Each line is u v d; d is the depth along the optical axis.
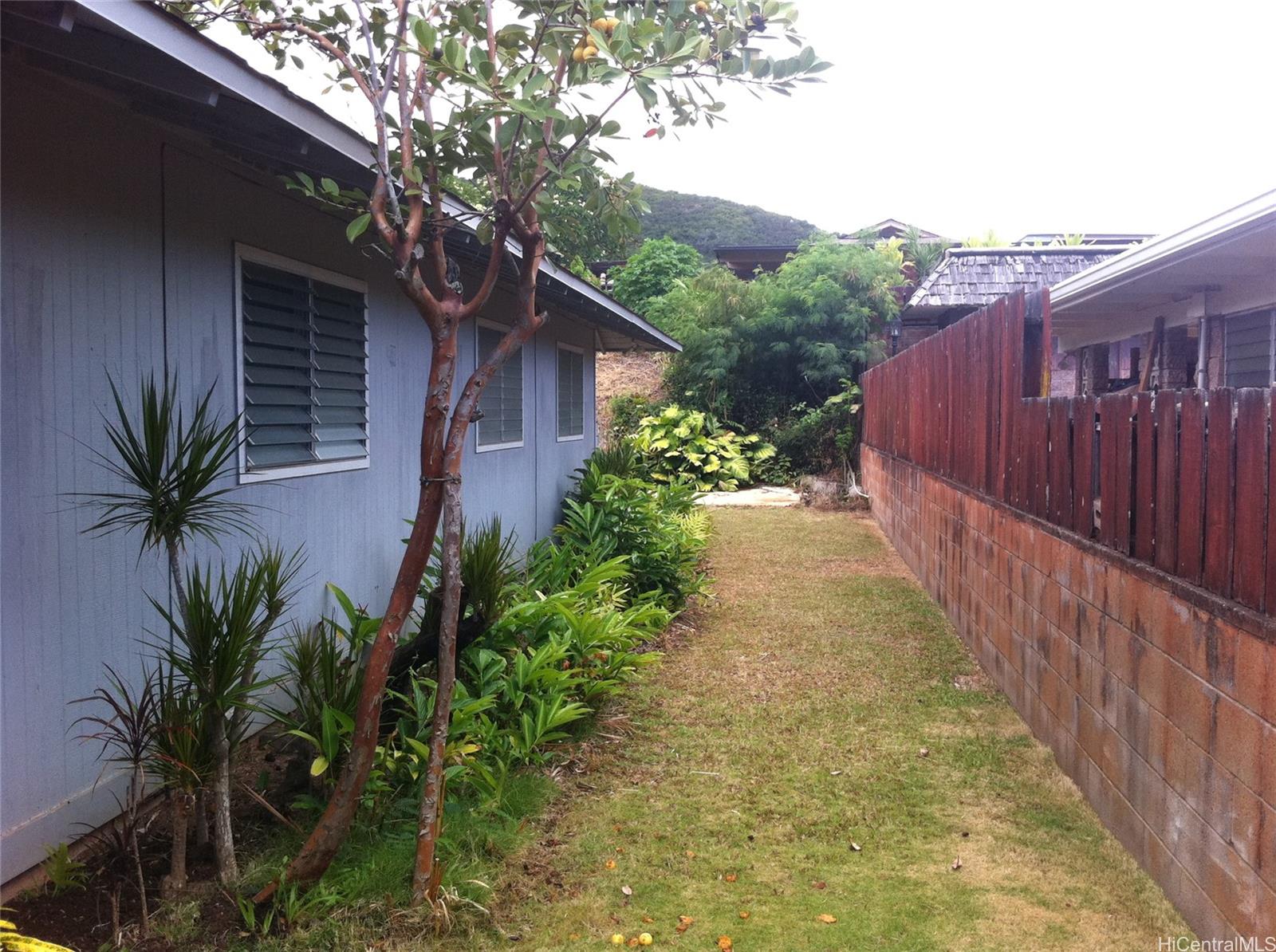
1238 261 6.53
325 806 3.09
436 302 2.68
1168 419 2.79
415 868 2.68
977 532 5.52
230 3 3.38
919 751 4.03
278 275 4.13
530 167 2.86
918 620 6.55
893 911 2.74
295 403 4.28
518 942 2.58
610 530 7.00
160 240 3.34
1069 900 2.79
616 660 4.70
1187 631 2.61
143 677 3.21
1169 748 2.74
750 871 2.99
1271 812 2.15
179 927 2.50
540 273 5.73
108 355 3.08
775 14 2.77
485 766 3.36
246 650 2.64
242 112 2.94
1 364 2.63
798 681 5.08
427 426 2.71
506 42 2.91
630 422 17.95
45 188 2.80
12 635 2.67
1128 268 6.87
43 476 2.79
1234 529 2.38
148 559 3.25
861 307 16.80
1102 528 3.36
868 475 13.45
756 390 17.70
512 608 4.60
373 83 2.76
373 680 2.66
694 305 18.22
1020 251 13.49
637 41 2.42
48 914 2.57
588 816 3.38
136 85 2.84
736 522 11.96
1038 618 4.18
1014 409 4.68
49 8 2.15
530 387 8.42
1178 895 2.67
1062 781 3.68
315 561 4.45
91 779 2.97
